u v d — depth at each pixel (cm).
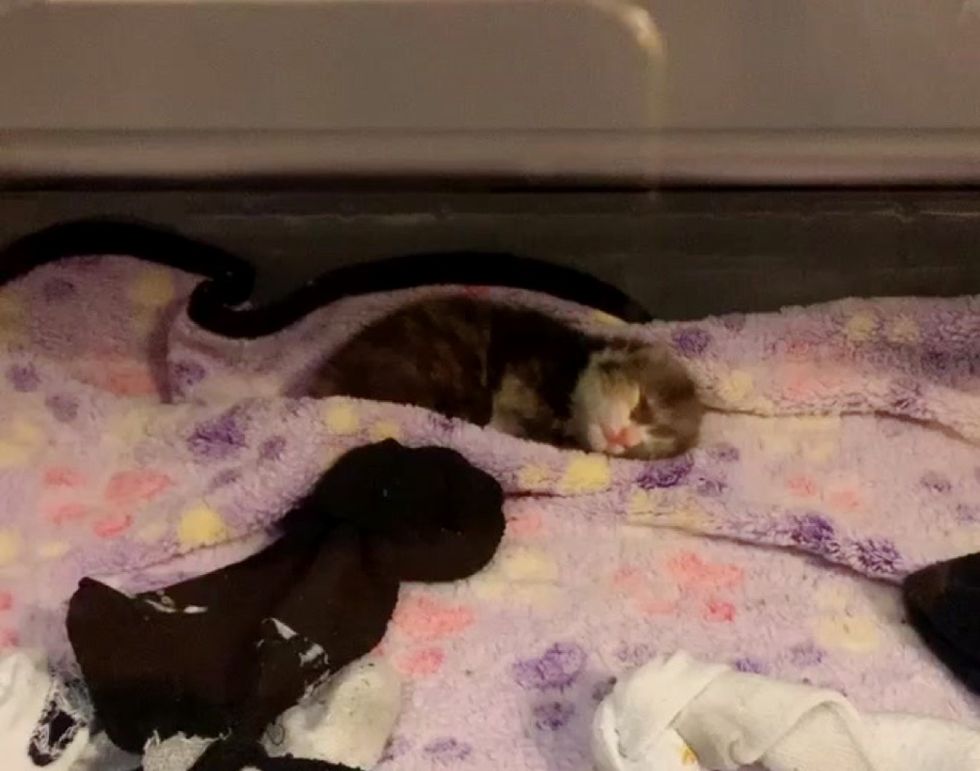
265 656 100
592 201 124
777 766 95
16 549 117
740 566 119
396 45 102
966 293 142
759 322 141
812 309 142
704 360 138
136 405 133
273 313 139
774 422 137
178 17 101
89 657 99
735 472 130
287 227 139
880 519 125
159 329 142
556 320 142
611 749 95
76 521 120
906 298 141
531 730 104
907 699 107
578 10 101
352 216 135
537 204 125
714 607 115
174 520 117
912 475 130
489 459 124
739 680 97
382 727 102
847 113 106
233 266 142
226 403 132
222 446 125
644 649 111
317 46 102
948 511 126
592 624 113
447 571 116
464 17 102
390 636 112
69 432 129
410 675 108
